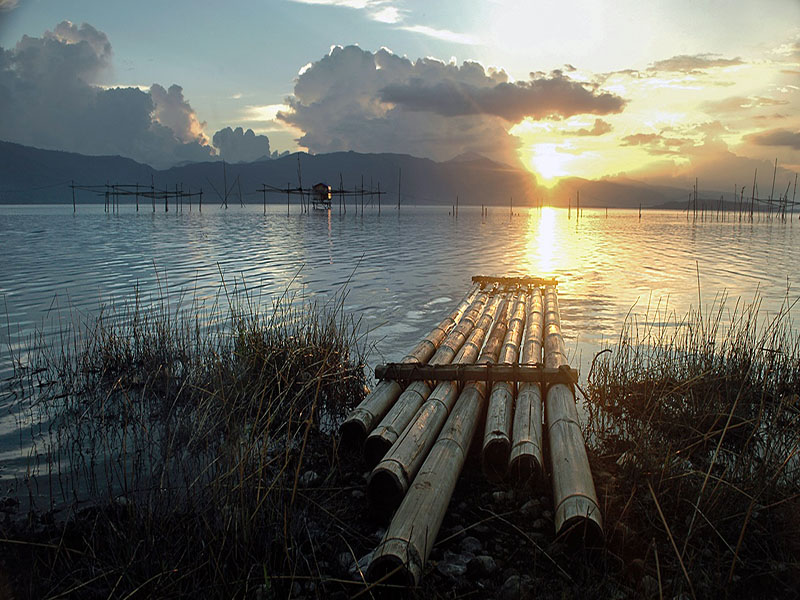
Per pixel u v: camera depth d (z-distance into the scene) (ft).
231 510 14.52
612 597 12.16
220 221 233.35
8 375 29.43
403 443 16.75
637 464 17.54
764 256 96.22
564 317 44.04
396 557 11.89
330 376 26.03
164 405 24.97
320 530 15.20
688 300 51.65
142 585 11.80
